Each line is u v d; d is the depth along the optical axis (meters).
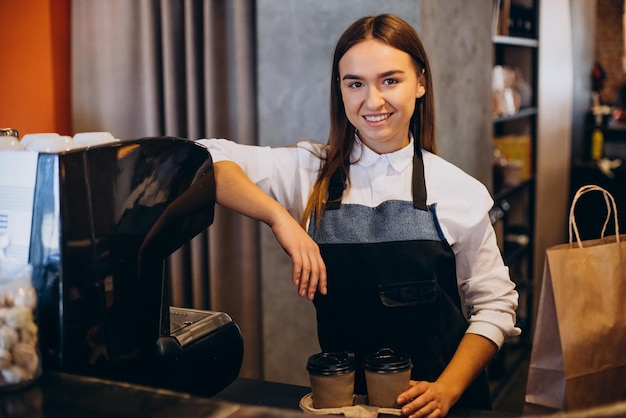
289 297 2.98
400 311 1.59
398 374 1.30
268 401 1.48
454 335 1.60
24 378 1.09
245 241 3.08
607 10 8.78
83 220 1.18
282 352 3.03
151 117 3.07
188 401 1.04
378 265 1.59
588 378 1.54
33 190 1.17
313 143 1.79
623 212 5.32
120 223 1.25
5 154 1.20
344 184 1.65
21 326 1.08
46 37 3.06
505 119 3.77
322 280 1.51
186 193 1.41
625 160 5.69
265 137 2.90
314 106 2.80
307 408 1.33
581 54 5.76
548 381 1.56
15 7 2.90
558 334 1.54
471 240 1.64
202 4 2.99
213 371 1.49
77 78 3.16
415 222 1.59
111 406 1.03
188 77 2.99
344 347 1.66
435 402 1.35
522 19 4.21
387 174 1.63
